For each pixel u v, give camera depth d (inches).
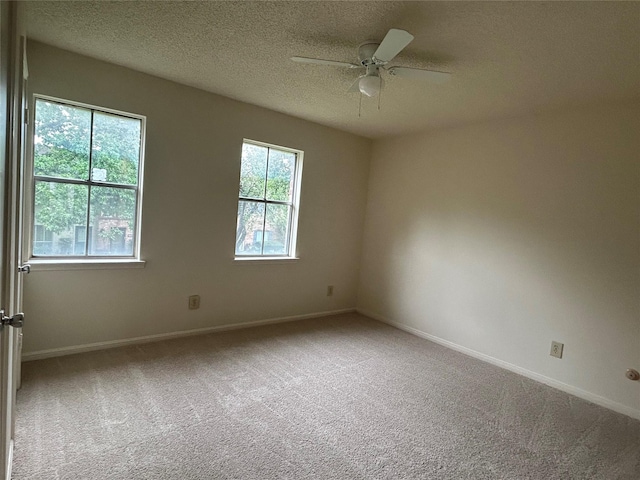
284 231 160.7
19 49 50.2
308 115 148.2
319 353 129.0
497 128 133.8
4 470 47.8
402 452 77.4
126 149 116.8
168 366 108.7
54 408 83.0
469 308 140.9
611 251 106.9
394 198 171.2
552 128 119.3
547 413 98.9
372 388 105.6
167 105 120.0
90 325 113.8
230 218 139.6
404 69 83.5
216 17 78.5
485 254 136.4
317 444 77.8
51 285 106.0
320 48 90.4
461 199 144.5
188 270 131.7
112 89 109.3
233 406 90.1
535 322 122.4
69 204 108.7
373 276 180.5
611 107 107.3
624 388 104.0
